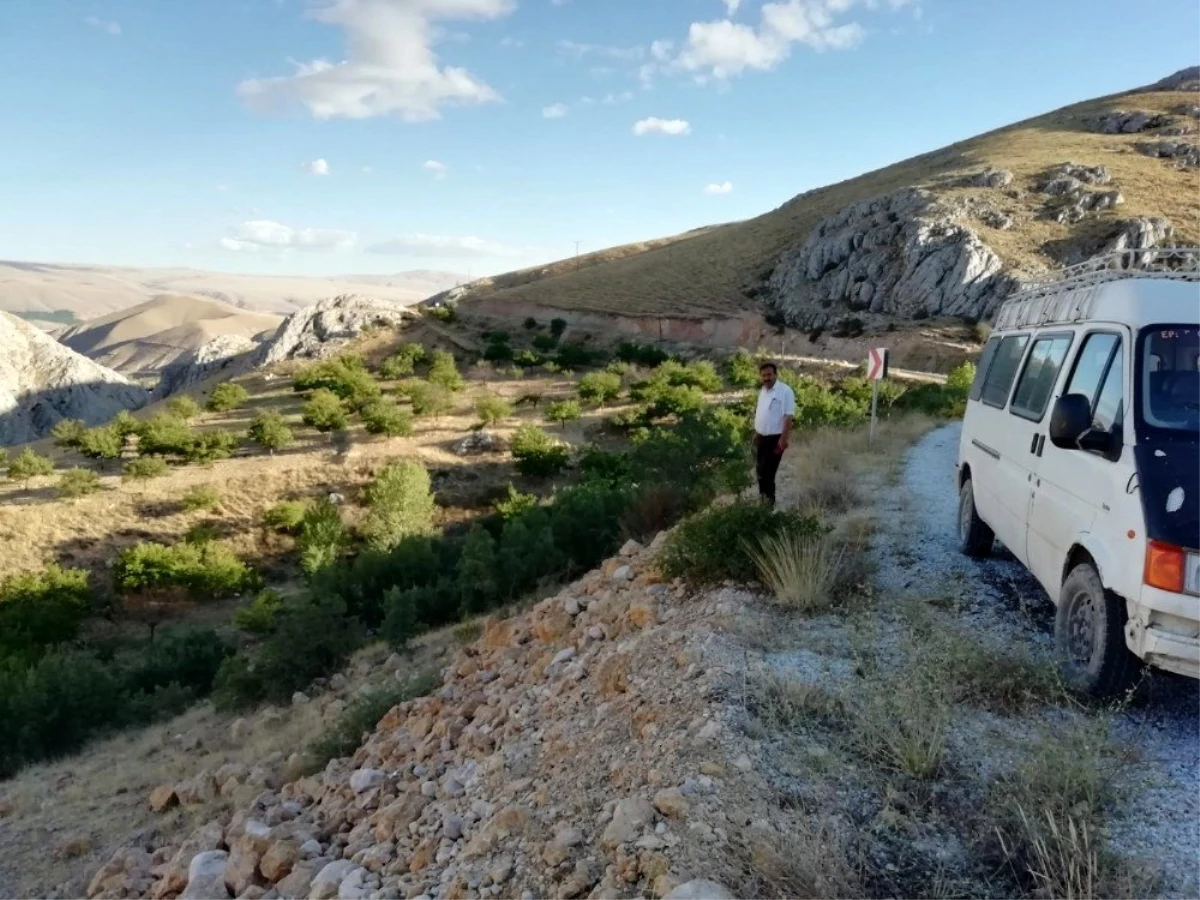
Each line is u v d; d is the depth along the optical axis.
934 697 4.05
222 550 36.22
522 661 7.18
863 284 74.31
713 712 4.09
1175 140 82.31
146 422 52.81
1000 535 6.12
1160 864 3.02
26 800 9.89
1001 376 6.86
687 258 105.69
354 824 5.31
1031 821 3.15
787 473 11.59
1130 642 3.94
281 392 66.81
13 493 43.41
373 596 24.14
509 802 4.27
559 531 17.48
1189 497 3.79
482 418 49.31
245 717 12.63
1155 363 4.39
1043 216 72.75
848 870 2.95
